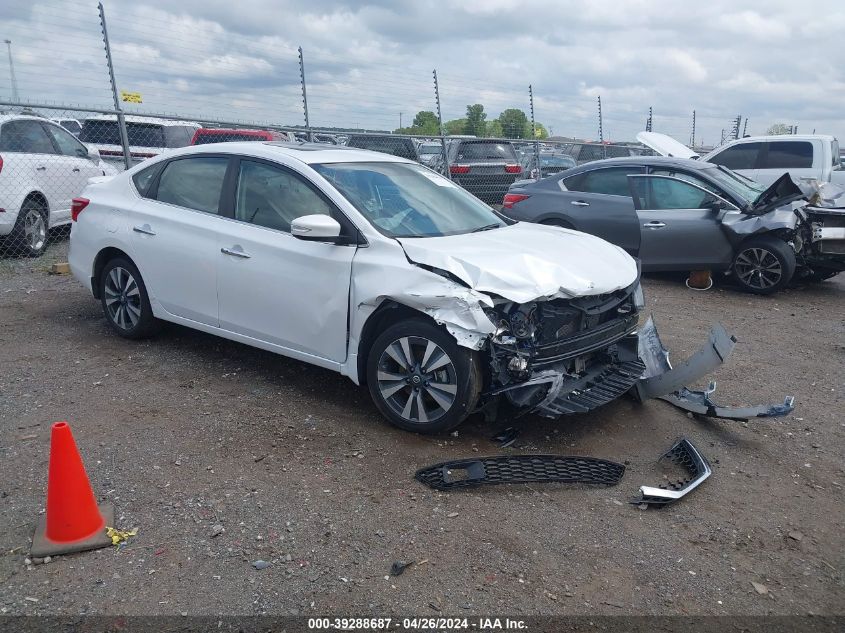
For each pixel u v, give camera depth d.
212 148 5.53
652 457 4.43
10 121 9.48
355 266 4.49
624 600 3.10
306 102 12.10
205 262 5.24
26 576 3.10
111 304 6.09
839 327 7.57
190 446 4.29
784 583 3.28
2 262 9.24
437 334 4.22
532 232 5.25
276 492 3.81
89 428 4.48
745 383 5.81
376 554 3.31
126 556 3.25
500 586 3.14
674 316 7.84
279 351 5.00
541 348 4.14
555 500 3.84
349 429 4.57
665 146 13.27
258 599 2.99
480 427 4.67
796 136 13.05
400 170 5.50
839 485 4.21
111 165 12.18
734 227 8.70
